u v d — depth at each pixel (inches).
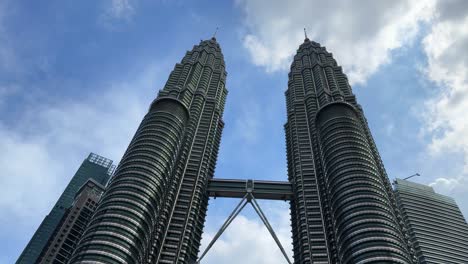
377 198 6638.8
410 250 6496.1
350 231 6274.6
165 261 6909.5
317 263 6860.2
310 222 7573.8
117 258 5797.2
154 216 6840.6
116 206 6451.8
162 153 7632.9
